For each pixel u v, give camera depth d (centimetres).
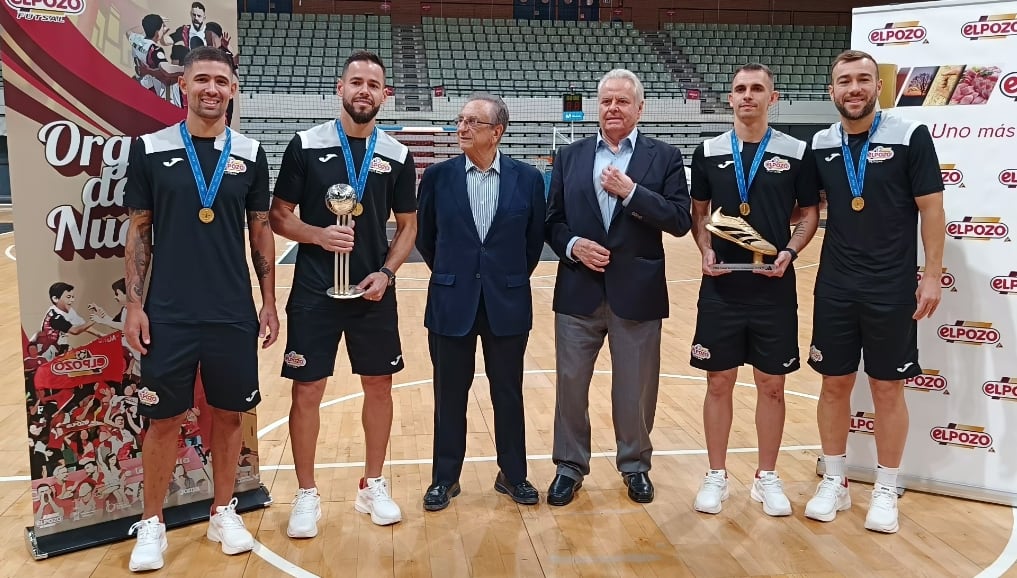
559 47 1786
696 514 270
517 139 1623
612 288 271
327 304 246
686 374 464
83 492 249
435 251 275
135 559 226
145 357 224
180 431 256
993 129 271
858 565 234
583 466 287
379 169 248
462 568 231
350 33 1731
